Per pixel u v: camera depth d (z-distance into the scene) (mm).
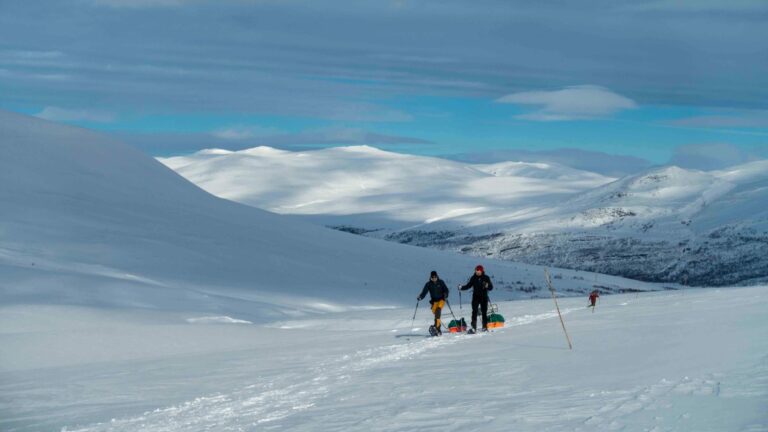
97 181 65312
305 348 18922
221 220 66125
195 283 40969
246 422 9453
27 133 70250
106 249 45562
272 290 42875
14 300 27109
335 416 9242
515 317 23234
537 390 9695
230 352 19188
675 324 15453
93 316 25016
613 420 7371
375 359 15242
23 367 17688
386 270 61281
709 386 8602
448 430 7730
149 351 20125
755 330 12922
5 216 48250
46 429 9961
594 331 16078
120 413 10922
